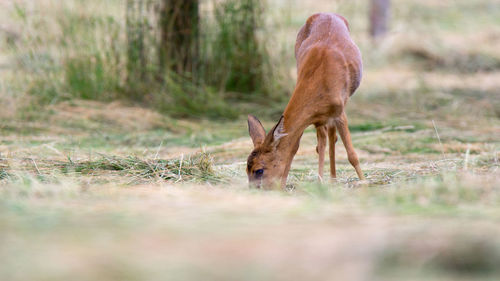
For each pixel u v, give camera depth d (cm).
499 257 537
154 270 502
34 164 1200
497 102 2175
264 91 2238
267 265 515
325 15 1278
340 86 1126
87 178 1083
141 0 2105
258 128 1119
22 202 773
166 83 2089
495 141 1569
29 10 2159
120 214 705
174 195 866
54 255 542
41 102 1948
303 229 632
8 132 1681
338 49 1159
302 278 485
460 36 3625
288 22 2345
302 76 1130
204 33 2186
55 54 2103
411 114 2011
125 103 2038
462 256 538
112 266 512
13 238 597
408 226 637
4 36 2272
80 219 677
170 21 2120
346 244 570
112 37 2105
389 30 3812
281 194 924
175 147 1559
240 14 2212
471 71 3019
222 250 558
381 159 1414
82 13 2105
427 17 4247
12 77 2131
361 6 4366
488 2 4631
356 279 485
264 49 2242
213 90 2123
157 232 621
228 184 1068
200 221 667
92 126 1781
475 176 973
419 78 2647
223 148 1511
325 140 1204
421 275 500
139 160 1203
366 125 1775
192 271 500
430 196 823
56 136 1656
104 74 2092
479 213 709
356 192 942
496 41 3562
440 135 1628
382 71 3105
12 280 480
